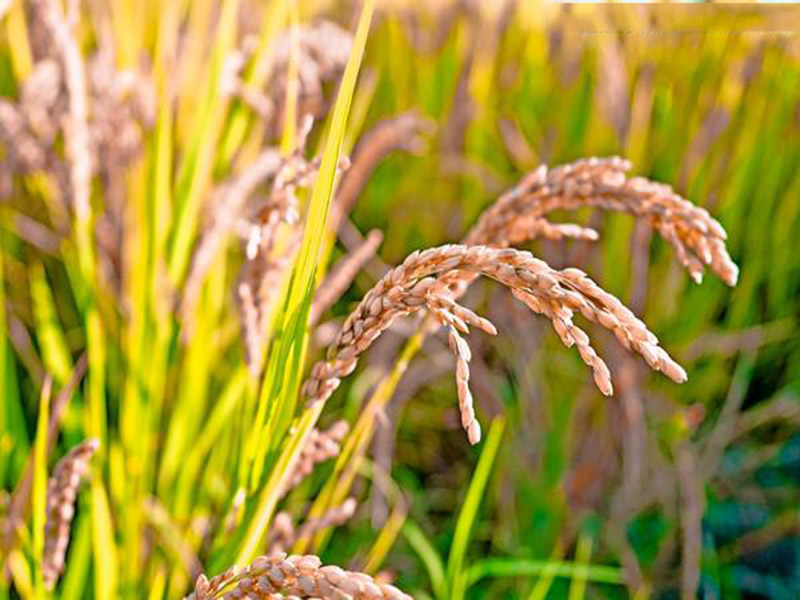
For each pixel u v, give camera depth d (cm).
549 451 105
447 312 42
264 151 80
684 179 116
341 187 76
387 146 102
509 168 125
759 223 123
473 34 129
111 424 82
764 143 125
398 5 131
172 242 73
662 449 112
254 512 54
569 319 40
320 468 93
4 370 74
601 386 39
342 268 67
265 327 60
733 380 113
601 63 114
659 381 113
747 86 123
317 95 86
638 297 107
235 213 79
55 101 87
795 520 107
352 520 98
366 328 48
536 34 129
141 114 82
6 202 96
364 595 37
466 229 118
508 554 97
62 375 81
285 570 40
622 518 102
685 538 98
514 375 114
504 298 110
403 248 120
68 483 57
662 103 117
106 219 88
